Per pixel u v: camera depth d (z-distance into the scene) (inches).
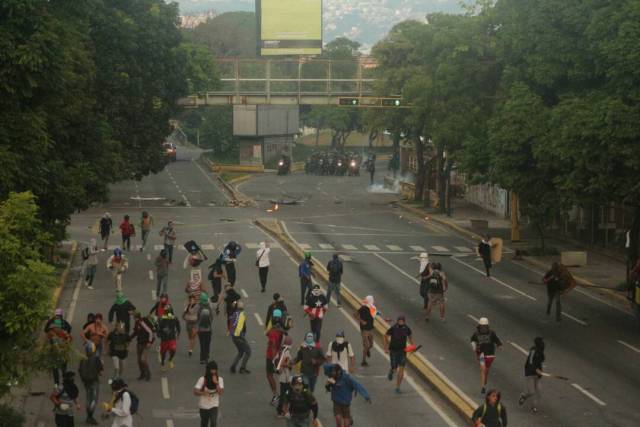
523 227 3287.4
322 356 1248.2
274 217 3553.2
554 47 2273.6
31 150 1505.9
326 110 7416.3
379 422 1233.4
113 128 2992.1
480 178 2923.2
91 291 2055.9
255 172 5856.3
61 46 1550.2
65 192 1673.2
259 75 6363.2
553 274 1856.5
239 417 1236.5
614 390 1385.3
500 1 3063.5
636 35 1883.6
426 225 3447.3
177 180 5137.8
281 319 1341.0
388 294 2086.6
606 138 1840.6
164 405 1285.7
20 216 1020.5
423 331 1742.1
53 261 2273.6
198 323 1472.7
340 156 5895.7
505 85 2672.2
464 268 2488.9
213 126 6840.6
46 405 1295.5
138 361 1393.9
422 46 3767.2
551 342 1679.4
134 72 3070.9
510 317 1878.7
